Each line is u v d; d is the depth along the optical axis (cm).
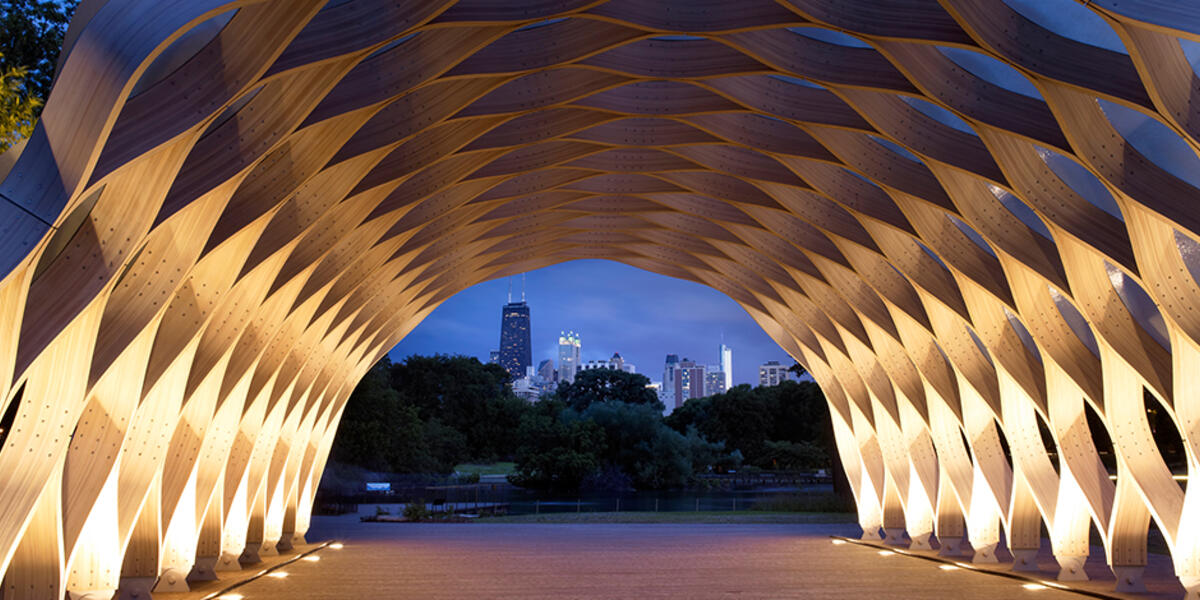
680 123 1834
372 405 6438
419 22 959
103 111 694
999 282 1850
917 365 2416
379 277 2289
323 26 922
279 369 1978
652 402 11256
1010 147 1350
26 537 1021
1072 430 1884
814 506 4378
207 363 1480
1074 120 1112
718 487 7662
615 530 3306
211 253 1183
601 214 2545
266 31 821
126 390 1148
